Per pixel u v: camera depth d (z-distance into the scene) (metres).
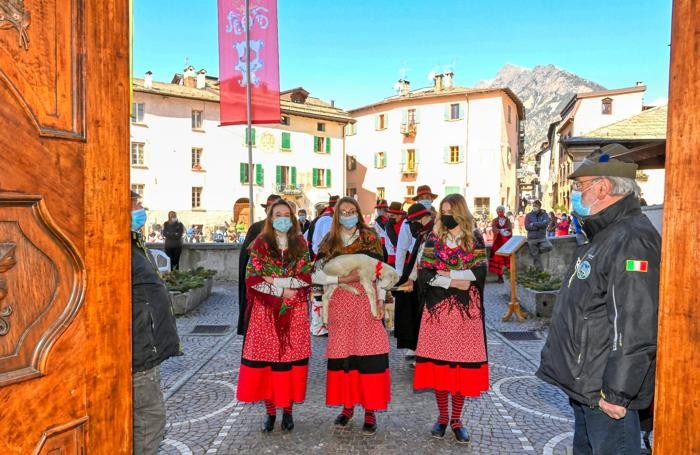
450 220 3.57
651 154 7.55
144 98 31.88
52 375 1.40
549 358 2.38
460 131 38.59
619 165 2.26
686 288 1.44
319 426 3.84
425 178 39.94
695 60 1.40
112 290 1.55
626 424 2.17
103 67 1.50
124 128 1.57
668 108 1.48
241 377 3.62
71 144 1.42
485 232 19.64
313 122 39.12
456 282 3.47
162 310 2.54
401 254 5.45
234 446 3.51
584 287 2.23
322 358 5.79
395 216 7.12
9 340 1.31
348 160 44.62
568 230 18.02
